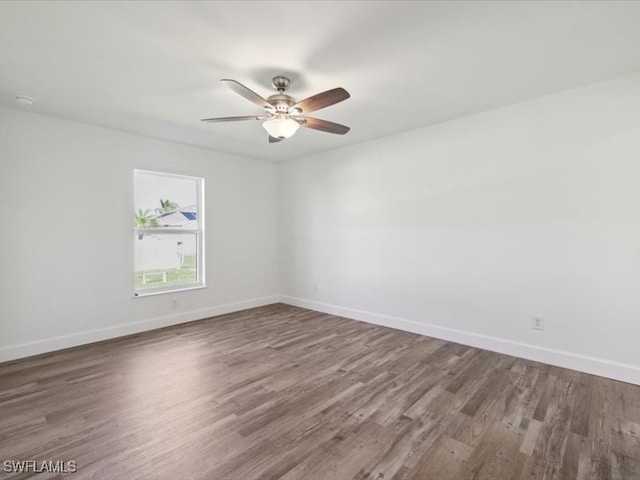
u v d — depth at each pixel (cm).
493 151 311
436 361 293
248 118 254
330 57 215
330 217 462
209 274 450
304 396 232
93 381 255
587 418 204
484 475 158
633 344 247
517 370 273
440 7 168
